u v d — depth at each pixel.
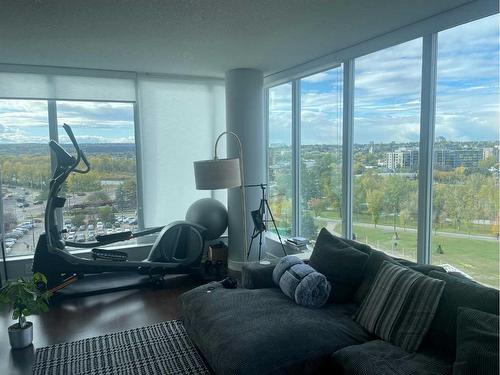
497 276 2.49
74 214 4.71
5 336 3.12
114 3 2.56
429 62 2.88
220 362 2.09
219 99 5.31
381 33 3.26
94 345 2.94
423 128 2.94
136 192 4.99
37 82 4.34
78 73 4.50
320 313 2.53
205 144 5.29
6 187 4.39
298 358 2.05
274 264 3.31
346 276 2.76
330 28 3.12
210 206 4.82
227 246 5.08
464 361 1.67
